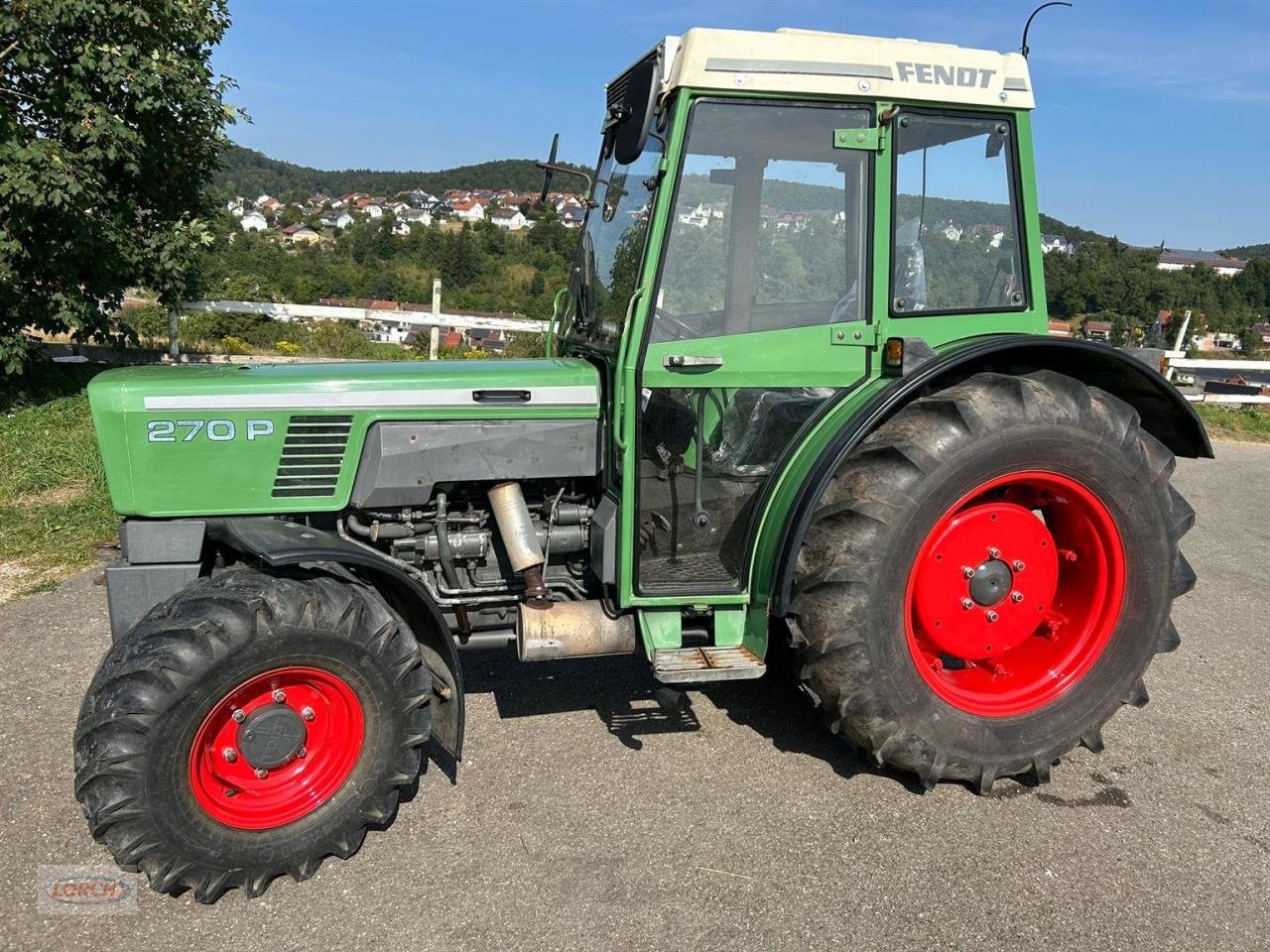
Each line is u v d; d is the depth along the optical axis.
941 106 3.06
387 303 18.06
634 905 2.50
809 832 2.86
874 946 2.38
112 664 2.43
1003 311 3.25
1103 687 3.21
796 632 2.97
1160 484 3.16
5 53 7.60
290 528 2.83
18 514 5.58
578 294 3.58
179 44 8.98
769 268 3.01
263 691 2.58
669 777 3.16
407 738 2.71
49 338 9.96
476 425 3.13
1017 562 3.14
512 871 2.64
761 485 3.20
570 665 4.04
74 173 7.73
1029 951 2.38
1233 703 3.87
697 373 2.97
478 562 3.35
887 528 2.84
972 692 3.18
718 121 2.88
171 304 9.39
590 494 3.38
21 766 3.08
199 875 2.47
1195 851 2.82
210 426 2.94
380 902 2.50
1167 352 13.66
